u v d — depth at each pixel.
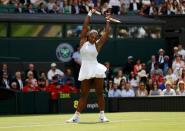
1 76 30.03
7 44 34.31
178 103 28.28
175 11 40.53
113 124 16.09
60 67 33.22
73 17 36.25
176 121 17.33
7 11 36.19
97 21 35.84
